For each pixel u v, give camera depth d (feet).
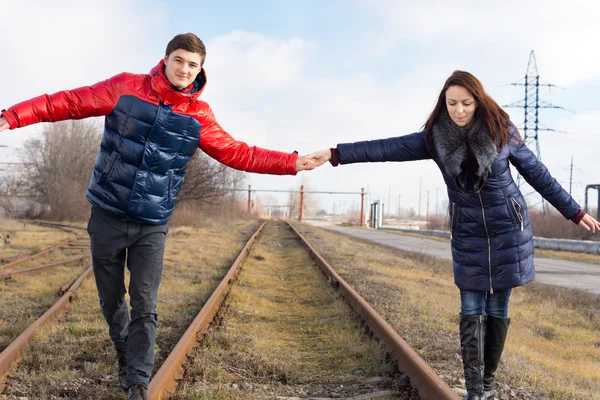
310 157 12.48
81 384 13.19
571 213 11.78
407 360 14.40
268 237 84.69
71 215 127.95
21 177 143.95
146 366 11.38
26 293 26.48
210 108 12.00
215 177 102.99
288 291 31.37
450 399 10.80
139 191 11.12
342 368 16.14
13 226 87.35
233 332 19.47
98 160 11.34
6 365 13.69
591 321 29.45
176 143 11.28
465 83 10.85
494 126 10.95
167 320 20.79
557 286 43.70
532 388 14.48
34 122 10.60
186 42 10.73
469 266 11.85
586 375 17.88
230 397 12.68
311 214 538.47
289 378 15.05
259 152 12.50
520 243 11.66
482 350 11.88
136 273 11.56
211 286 29.55
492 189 11.34
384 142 12.33
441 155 11.36
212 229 97.91
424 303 27.20
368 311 20.72
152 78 11.05
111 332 12.60
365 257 53.93
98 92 10.85
